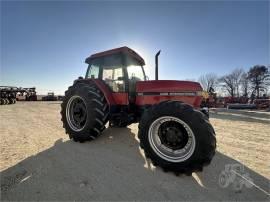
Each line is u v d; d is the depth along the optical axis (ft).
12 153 9.00
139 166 7.73
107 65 11.95
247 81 135.74
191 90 9.67
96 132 10.50
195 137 6.66
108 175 6.91
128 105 11.13
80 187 6.08
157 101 9.87
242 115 26.37
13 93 53.11
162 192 5.86
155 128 7.71
